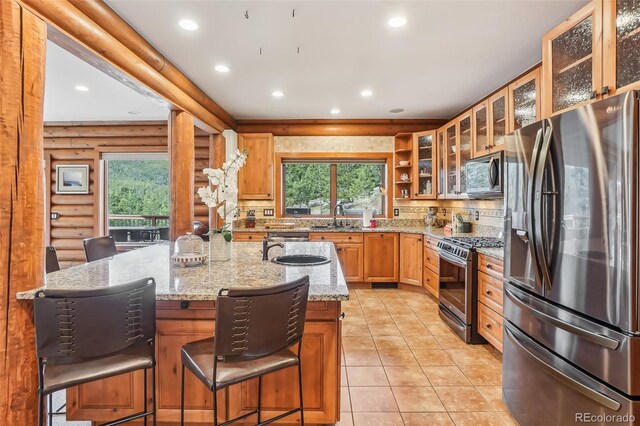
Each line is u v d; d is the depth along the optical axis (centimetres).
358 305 402
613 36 156
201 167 531
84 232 527
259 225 522
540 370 166
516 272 192
